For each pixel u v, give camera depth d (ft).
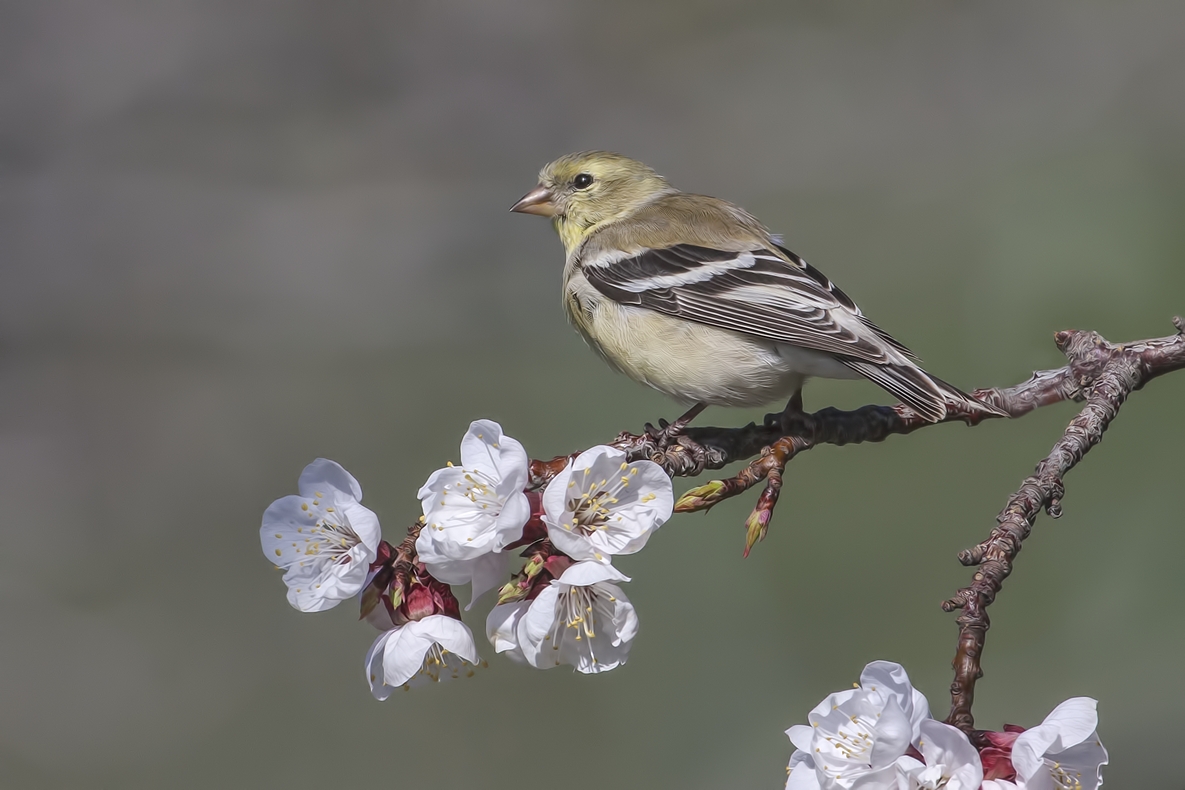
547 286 50.49
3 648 40.27
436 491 13.32
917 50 53.62
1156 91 47.50
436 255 51.83
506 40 56.59
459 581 13.41
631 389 42.47
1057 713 11.79
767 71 55.01
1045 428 35.01
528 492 13.83
